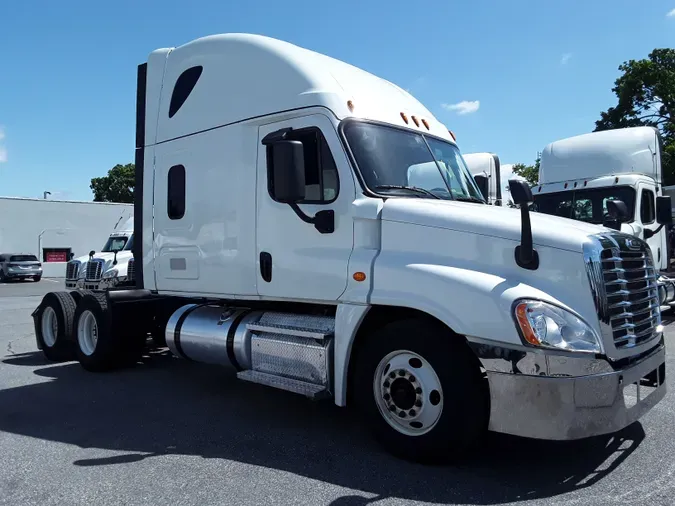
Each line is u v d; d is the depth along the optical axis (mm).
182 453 4395
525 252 3721
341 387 4410
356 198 4438
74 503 3568
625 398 3715
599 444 4332
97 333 7184
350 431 4859
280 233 4891
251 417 5301
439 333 3906
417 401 4008
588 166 11242
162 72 6188
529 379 3527
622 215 5637
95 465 4176
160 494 3666
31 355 8797
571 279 3672
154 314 7285
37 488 3803
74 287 14789
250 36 5398
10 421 5293
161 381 6770
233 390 6309
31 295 22500
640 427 4660
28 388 6559
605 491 3537
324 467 4055
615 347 3686
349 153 4500
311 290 4645
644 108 30391
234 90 5363
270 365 5051
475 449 3963
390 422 4172
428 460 3990
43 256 38844
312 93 4738
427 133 5355
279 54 5086
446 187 5113
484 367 3664
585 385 3484
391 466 4035
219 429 4961
